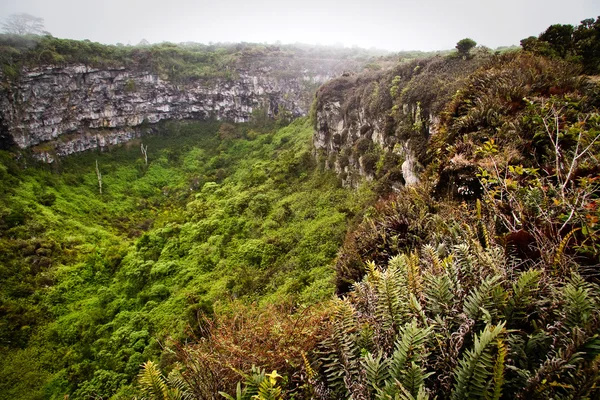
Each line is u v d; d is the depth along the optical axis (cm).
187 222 2938
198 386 213
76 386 1491
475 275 246
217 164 4962
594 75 729
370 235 451
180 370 245
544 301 203
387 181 1636
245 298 1427
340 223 1700
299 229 1942
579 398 140
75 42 4988
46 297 2177
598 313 176
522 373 162
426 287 250
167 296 1897
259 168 3456
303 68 6338
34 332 1914
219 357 227
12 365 1678
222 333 255
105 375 1415
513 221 322
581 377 145
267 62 6344
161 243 2606
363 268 420
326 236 1639
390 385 171
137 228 3644
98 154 5047
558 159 374
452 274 247
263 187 2909
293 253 1669
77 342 1834
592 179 299
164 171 5044
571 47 866
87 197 4066
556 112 428
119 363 1473
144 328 1631
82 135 4909
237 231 2302
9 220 2841
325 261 1436
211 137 5962
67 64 4681
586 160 354
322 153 2889
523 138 458
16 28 6116
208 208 3116
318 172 2789
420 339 187
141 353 1477
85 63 4909
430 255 296
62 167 4428
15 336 1847
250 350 228
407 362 181
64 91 4675
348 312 243
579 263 247
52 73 4478
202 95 6194
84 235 3081
